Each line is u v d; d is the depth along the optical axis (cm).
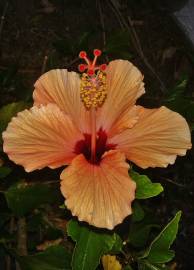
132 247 39
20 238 38
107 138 30
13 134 28
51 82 30
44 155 28
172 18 61
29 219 39
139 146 29
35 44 58
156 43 60
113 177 27
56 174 41
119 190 27
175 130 29
